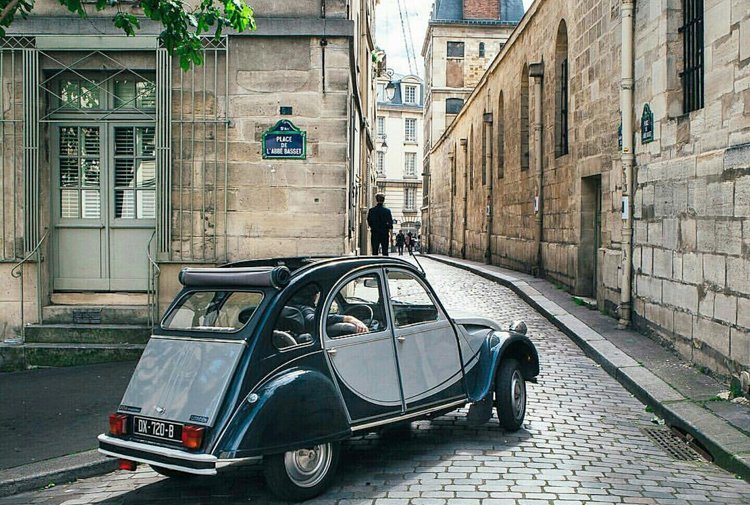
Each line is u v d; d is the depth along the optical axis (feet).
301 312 18.12
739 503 17.63
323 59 34.50
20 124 34.83
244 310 18.01
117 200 36.04
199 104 34.78
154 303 34.88
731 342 26.94
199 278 18.80
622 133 39.19
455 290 61.98
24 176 34.58
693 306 30.68
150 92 35.83
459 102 202.69
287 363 17.51
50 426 24.29
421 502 17.33
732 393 26.02
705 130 29.76
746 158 25.64
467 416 22.72
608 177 43.91
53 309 35.04
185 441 16.47
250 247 34.88
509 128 80.53
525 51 71.87
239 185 34.81
